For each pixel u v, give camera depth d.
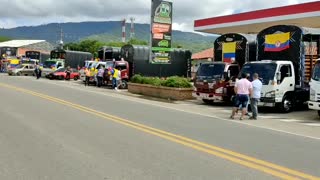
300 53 20.59
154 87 26.95
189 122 14.54
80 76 43.25
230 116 17.30
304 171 7.73
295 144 10.73
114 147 9.52
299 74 20.66
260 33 22.31
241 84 16.33
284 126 14.77
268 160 8.57
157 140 10.52
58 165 7.82
